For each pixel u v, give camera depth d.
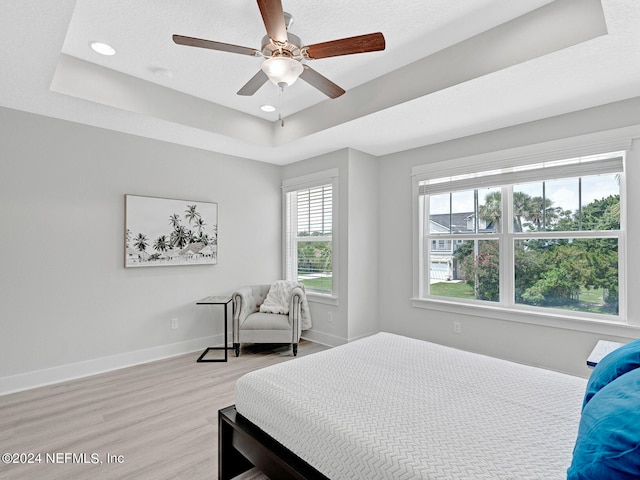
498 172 3.18
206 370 3.24
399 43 2.34
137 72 2.76
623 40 1.80
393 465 1.06
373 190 4.12
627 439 0.67
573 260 2.81
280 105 3.39
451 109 2.73
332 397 1.49
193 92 3.11
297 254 4.61
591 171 2.67
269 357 3.65
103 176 3.23
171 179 3.68
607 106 2.57
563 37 1.90
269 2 1.49
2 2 1.58
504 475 0.98
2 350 2.71
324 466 1.26
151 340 3.53
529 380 1.64
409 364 1.88
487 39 2.19
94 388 2.82
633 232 2.46
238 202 4.27
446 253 3.62
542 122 2.88
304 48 1.79
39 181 2.89
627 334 2.46
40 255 2.89
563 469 1.00
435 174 3.59
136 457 1.89
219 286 4.07
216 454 1.93
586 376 2.63
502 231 3.19
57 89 2.46
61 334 2.99
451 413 1.34
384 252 4.10
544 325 2.85
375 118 2.94
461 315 3.38
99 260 3.20
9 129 2.76
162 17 2.08
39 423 2.25
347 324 3.84
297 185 4.48
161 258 3.58
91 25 2.15
